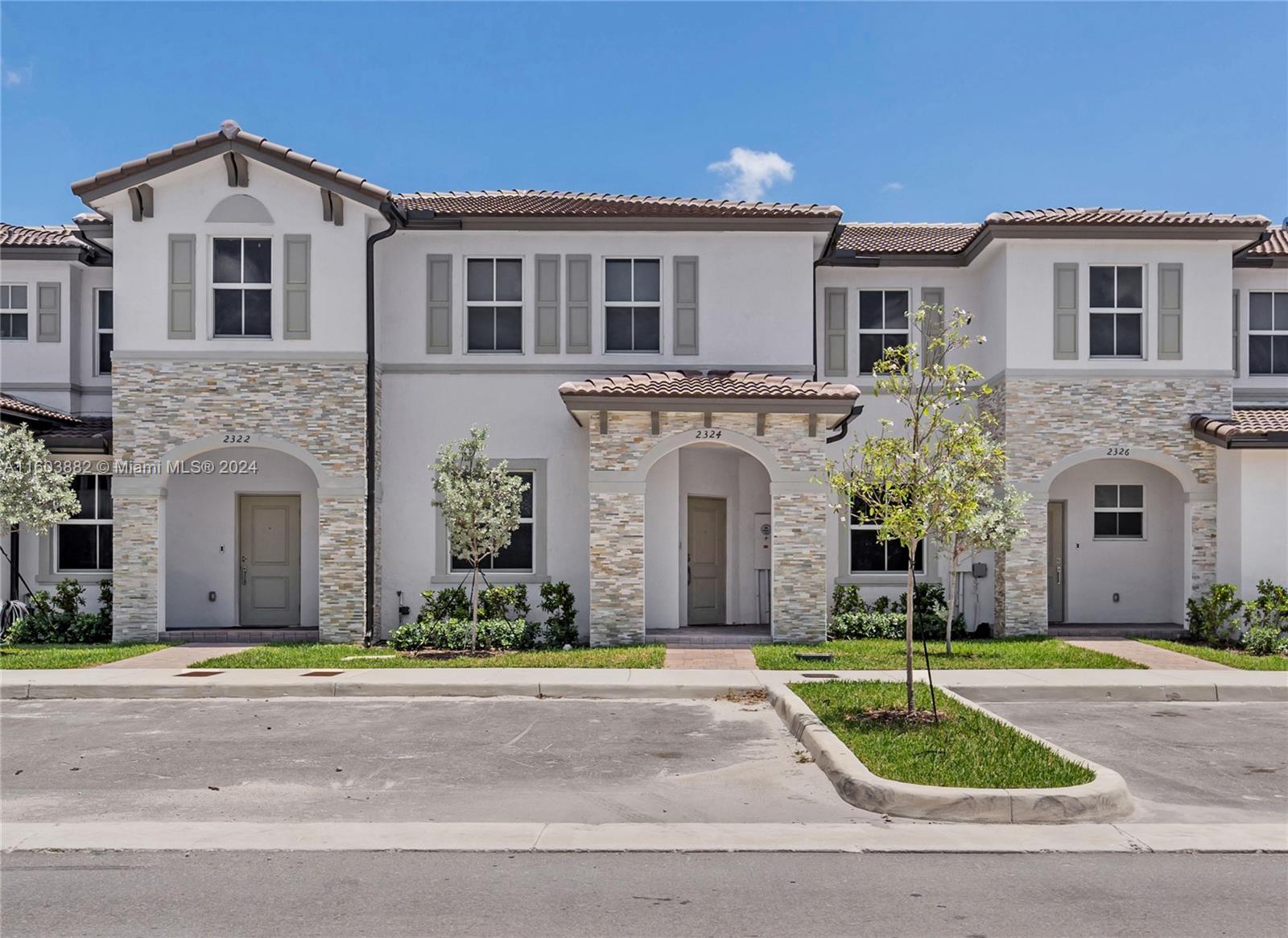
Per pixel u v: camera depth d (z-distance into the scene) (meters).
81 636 17.28
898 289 19.53
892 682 12.88
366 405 16.95
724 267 18.08
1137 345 18.16
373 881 6.43
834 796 8.32
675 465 17.89
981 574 18.58
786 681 13.09
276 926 5.71
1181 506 18.84
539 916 5.85
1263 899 6.14
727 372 17.69
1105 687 12.89
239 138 16.36
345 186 16.52
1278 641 16.00
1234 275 19.59
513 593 17.20
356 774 9.07
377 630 17.34
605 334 17.97
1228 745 10.28
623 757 9.70
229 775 9.04
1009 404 17.91
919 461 10.31
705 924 5.73
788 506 16.45
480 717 11.59
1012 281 18.00
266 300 16.92
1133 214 18.12
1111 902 6.09
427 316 17.84
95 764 9.42
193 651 15.77
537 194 19.80
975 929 5.68
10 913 5.90
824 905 6.02
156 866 6.72
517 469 17.78
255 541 18.48
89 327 19.56
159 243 16.77
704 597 18.72
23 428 15.65
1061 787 7.89
